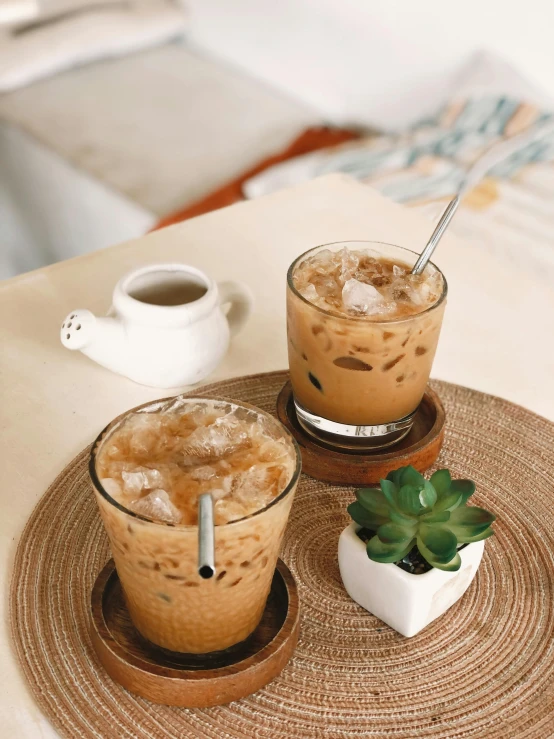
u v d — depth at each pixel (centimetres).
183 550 50
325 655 56
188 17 197
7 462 66
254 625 55
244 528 50
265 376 73
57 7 191
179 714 53
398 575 55
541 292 84
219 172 152
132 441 54
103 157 154
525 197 123
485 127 138
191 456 53
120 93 175
